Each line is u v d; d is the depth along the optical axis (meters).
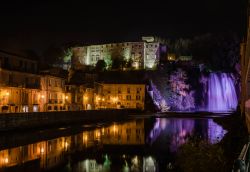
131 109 121.44
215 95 165.88
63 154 33.00
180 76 159.25
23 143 40.25
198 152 18.00
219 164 17.12
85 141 43.69
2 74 67.88
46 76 84.56
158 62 179.38
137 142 43.03
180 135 51.09
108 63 186.88
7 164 27.52
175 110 150.62
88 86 111.25
